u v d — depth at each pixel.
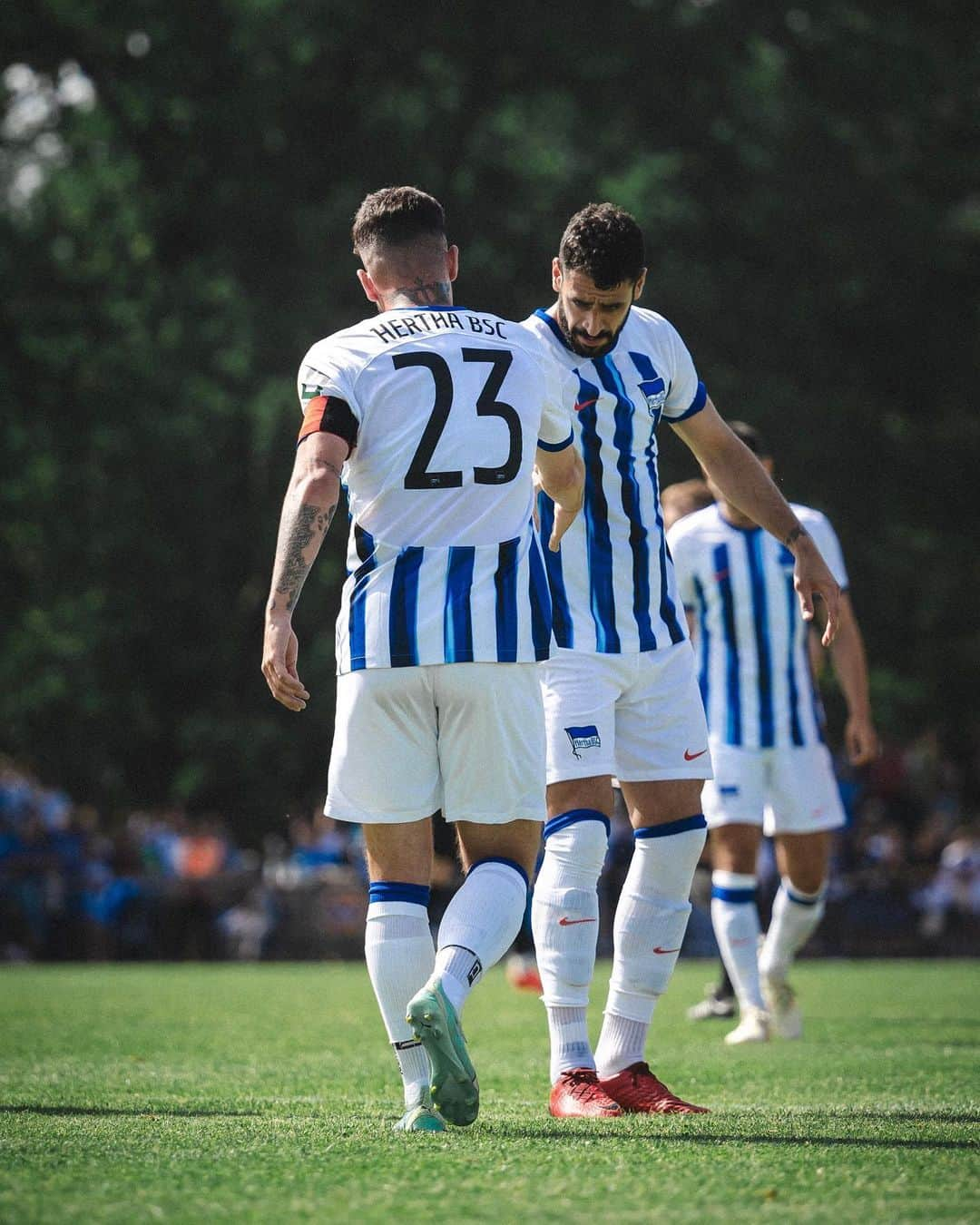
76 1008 30.27
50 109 101.50
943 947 62.72
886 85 102.19
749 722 25.86
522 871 13.54
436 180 97.94
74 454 95.12
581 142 98.31
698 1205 10.02
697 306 95.19
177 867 67.56
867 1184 10.73
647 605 16.75
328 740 95.19
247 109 94.88
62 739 96.94
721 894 25.45
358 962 63.03
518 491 13.62
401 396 13.43
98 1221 9.48
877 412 102.88
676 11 97.12
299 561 13.02
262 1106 15.80
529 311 96.38
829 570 16.75
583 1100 15.09
